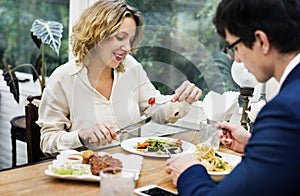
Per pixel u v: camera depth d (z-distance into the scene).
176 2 2.68
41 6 3.44
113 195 1.10
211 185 1.13
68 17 3.29
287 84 1.04
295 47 1.04
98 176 1.40
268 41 1.04
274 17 1.02
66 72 2.00
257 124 1.02
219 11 1.12
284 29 1.02
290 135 0.94
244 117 1.97
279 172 0.94
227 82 2.48
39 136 2.14
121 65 1.98
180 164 1.25
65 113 2.03
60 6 3.33
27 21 3.53
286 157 0.93
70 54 3.07
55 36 2.97
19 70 3.65
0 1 3.65
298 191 0.96
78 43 1.92
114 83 1.96
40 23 3.02
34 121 2.14
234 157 1.68
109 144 1.80
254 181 0.96
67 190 1.33
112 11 1.85
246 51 1.10
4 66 3.36
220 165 1.55
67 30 3.31
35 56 3.52
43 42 2.96
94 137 1.76
